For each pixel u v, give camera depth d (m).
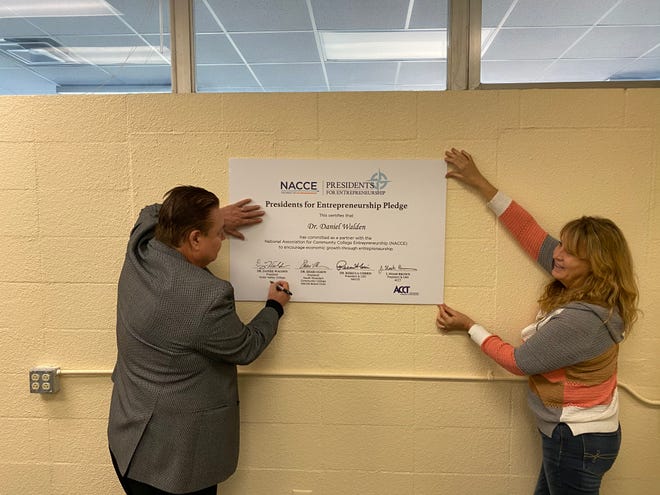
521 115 1.59
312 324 1.68
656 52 1.77
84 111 1.66
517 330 1.64
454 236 1.63
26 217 1.70
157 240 1.35
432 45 1.76
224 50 1.90
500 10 1.69
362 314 1.67
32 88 1.93
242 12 1.80
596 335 1.30
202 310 1.24
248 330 1.38
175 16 1.70
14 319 1.73
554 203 1.61
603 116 1.57
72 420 1.75
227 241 1.67
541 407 1.42
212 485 1.36
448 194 1.62
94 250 1.69
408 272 1.65
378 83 2.01
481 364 1.67
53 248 1.70
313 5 1.78
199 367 1.29
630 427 1.66
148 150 1.66
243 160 1.64
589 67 1.80
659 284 1.61
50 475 1.77
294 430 1.72
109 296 1.71
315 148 1.63
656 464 1.66
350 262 1.66
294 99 1.62
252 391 1.72
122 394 1.35
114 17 1.79
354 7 1.78
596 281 1.33
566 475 1.35
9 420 1.77
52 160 1.68
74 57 1.84
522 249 1.62
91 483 1.77
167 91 1.79
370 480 1.72
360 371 1.69
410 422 1.70
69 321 1.72
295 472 1.74
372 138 1.62
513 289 1.63
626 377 1.65
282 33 1.86
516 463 1.68
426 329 1.67
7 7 1.84
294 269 1.67
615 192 1.59
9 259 1.71
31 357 1.74
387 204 1.63
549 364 1.32
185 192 1.33
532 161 1.60
